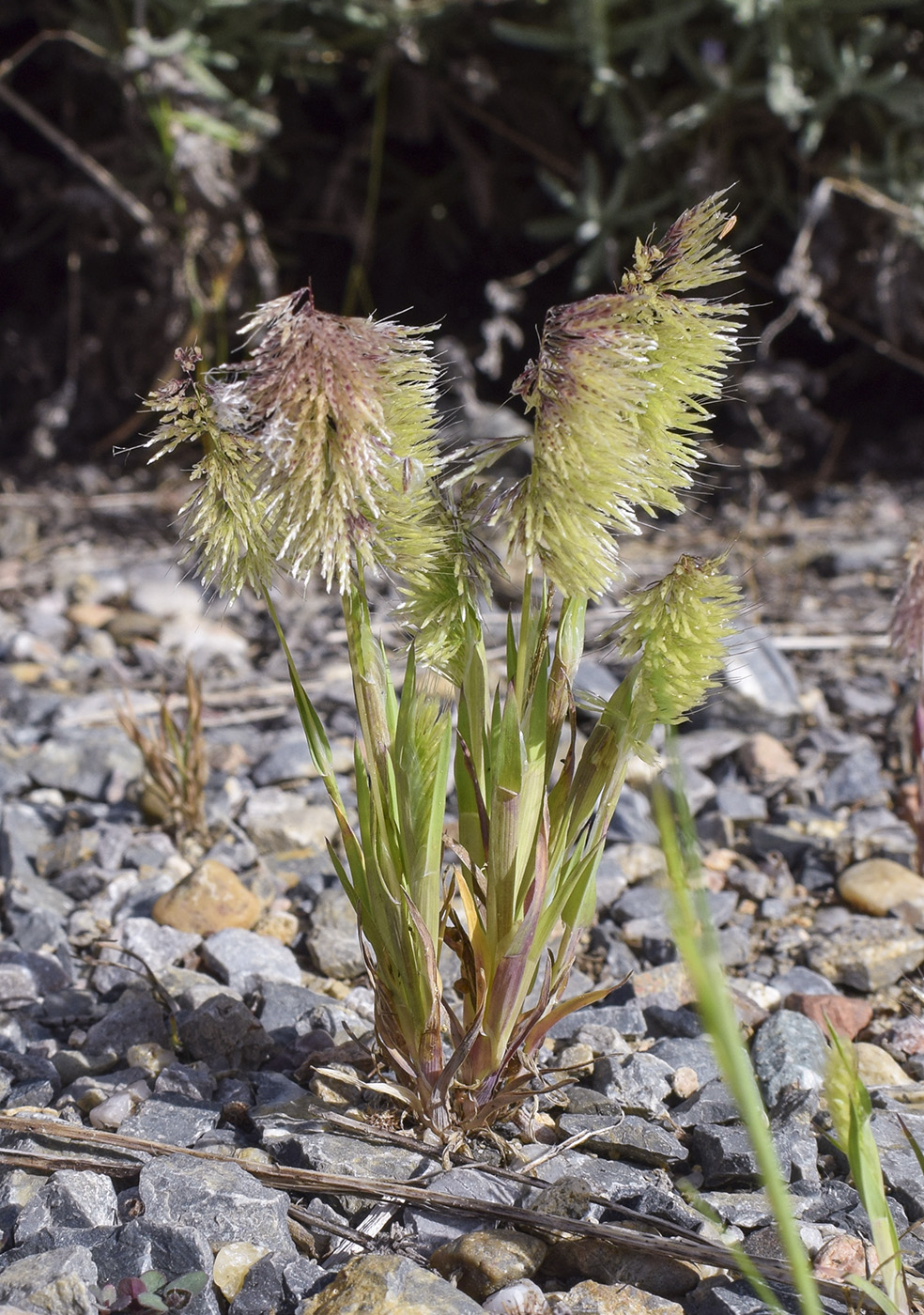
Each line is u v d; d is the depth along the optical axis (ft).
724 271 4.96
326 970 8.18
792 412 19.84
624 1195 5.82
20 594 15.93
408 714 5.46
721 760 11.58
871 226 18.85
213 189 18.31
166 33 18.11
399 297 21.95
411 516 5.23
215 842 10.03
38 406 20.94
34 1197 5.70
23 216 21.08
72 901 9.23
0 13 19.08
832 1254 5.36
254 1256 5.37
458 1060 5.70
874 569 16.25
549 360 4.80
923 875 9.12
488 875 5.52
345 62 19.35
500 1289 5.20
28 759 11.17
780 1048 7.03
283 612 15.40
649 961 8.48
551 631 13.51
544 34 17.51
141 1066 6.90
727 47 18.54
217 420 4.95
